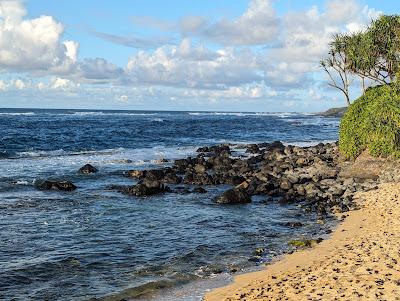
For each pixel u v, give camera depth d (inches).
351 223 784.9
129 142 2416.3
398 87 1371.8
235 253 650.8
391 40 1772.9
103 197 1035.9
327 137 3056.1
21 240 697.6
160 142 2509.8
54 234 735.7
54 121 3986.2
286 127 4212.6
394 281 446.9
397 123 1254.3
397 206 852.0
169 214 892.6
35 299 487.8
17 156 1681.8
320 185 1151.6
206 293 499.8
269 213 907.4
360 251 588.1
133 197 1049.5
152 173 1302.9
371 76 1859.0
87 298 489.4
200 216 879.7
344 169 1304.1
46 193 1065.5
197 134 3174.2
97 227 784.9
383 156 1266.0
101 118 5083.7
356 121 1392.7
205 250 663.8
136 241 708.7
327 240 691.4
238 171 1396.4
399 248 576.1
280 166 1437.0
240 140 2797.7
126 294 500.1
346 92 1903.3
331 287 456.4
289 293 458.9
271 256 633.0
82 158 1684.3
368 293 419.5
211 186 1222.3
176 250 665.6
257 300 453.4
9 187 1109.1
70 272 569.9
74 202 976.3
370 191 1018.1
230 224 820.6
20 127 3038.9
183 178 1275.8
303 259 605.3
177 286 524.1
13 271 567.2
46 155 1743.4
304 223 817.5
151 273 570.3
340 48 1865.2
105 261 612.7
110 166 1507.1
